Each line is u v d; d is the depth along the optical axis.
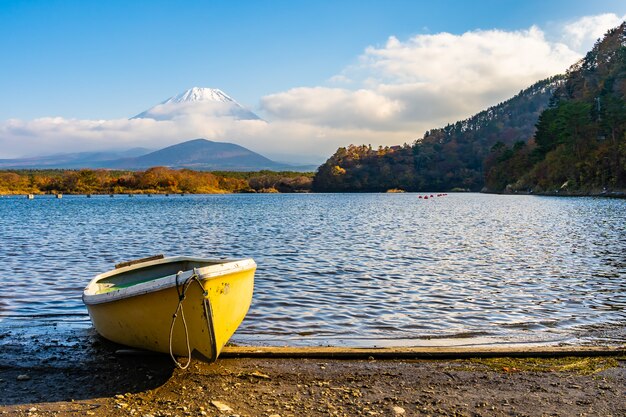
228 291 8.30
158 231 38.50
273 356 8.98
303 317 12.06
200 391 7.43
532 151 163.62
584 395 7.26
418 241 29.69
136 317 8.52
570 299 13.93
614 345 9.66
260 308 12.95
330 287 15.77
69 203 111.31
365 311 12.67
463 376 8.05
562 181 135.25
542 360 8.77
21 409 6.78
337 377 8.01
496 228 38.62
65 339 10.12
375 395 7.29
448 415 6.62
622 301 13.67
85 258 23.16
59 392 7.39
